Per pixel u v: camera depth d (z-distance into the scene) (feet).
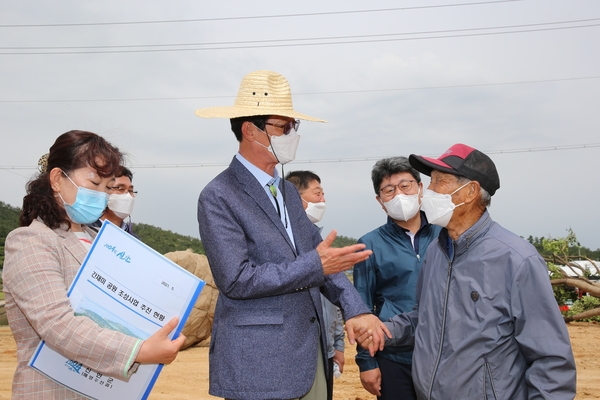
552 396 8.81
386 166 14.32
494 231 9.93
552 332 8.99
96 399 8.36
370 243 14.64
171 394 25.86
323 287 12.29
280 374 10.52
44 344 8.16
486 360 9.38
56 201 8.67
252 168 11.69
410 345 13.06
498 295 9.43
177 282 8.51
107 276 8.32
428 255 11.25
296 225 12.09
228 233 10.70
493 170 10.32
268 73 11.86
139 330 8.34
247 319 10.69
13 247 8.35
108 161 8.77
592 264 54.70
